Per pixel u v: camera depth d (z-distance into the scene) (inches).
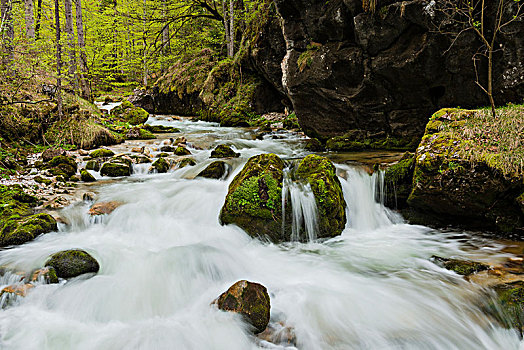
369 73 341.4
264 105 695.1
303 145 426.0
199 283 164.4
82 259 162.1
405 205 249.6
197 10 878.4
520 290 133.8
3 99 366.9
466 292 145.9
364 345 123.0
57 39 413.4
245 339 125.3
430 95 331.0
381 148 375.9
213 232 212.1
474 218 211.9
